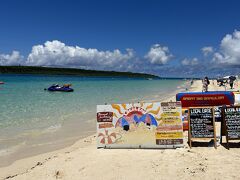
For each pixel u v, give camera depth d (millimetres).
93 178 3012
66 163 3506
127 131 4098
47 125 6559
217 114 5602
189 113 3988
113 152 3887
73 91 18656
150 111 4062
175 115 4008
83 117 7691
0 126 6414
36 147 4684
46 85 25781
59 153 4199
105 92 18141
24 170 3549
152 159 3490
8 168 3672
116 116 4137
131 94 16516
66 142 4969
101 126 4156
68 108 9547
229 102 5887
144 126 4062
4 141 5078
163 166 3229
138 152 3838
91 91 18984
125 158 3592
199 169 3084
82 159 3637
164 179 2893
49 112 8586
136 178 2951
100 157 3682
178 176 2945
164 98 13508
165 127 4008
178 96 6012
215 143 3861
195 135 3943
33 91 18000
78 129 6109
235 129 3832
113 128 4129
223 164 3213
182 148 3906
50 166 3445
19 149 4566
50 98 13234
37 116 7812
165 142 3988
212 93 5945
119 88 23766
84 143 4762
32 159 4023
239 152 3633
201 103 5941
